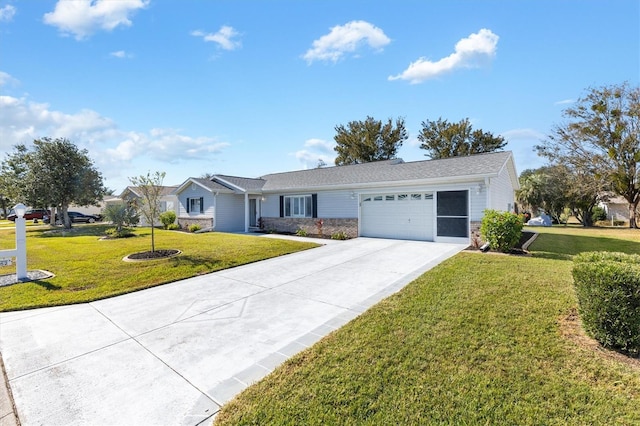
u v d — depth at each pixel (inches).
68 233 757.9
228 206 800.9
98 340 164.6
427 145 1389.0
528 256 362.9
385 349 140.6
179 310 211.2
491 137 1278.3
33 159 820.6
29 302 227.9
